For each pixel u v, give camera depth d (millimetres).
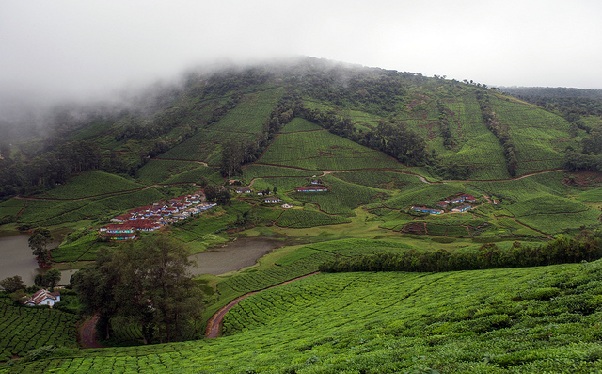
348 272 93938
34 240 132750
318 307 67250
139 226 159875
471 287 51062
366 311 53094
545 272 45031
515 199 177875
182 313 67812
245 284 102375
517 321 28281
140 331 81375
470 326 29625
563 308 27875
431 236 141625
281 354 37719
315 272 104938
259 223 173000
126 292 70812
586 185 186375
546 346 20453
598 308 25844
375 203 193125
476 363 19453
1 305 89438
